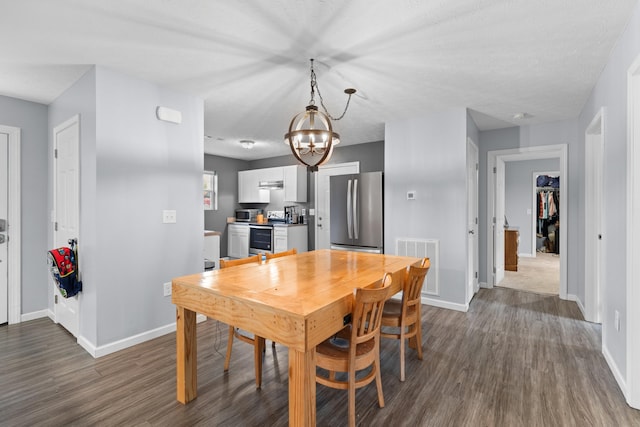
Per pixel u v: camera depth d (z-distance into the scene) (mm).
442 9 1822
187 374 1933
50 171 3361
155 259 2889
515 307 3801
